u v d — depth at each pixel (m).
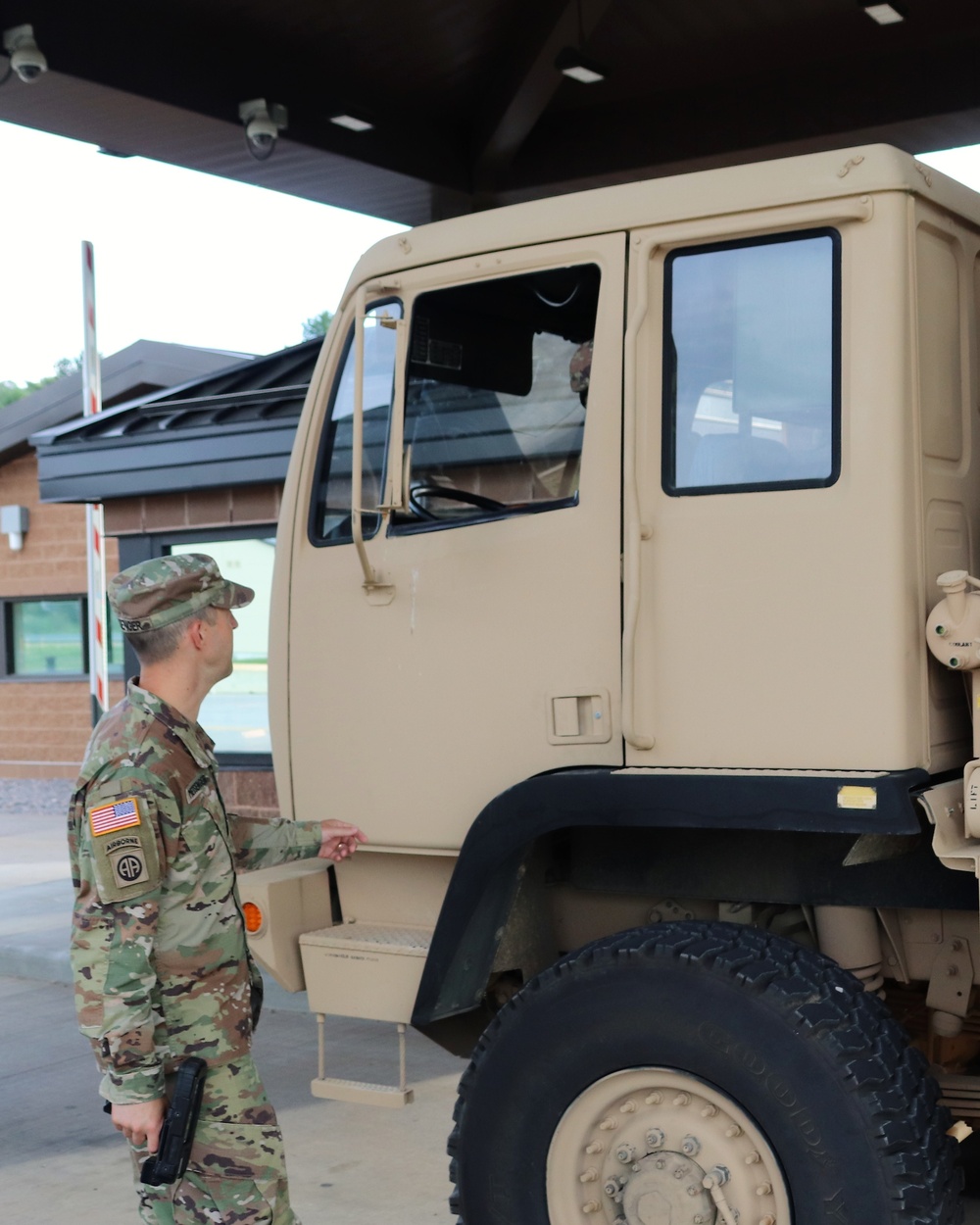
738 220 3.35
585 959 3.35
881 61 8.70
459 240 3.74
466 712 3.71
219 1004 2.94
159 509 9.73
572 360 3.61
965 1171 4.48
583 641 3.53
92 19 7.62
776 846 3.53
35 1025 6.93
